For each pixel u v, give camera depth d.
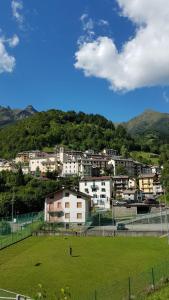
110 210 141.25
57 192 113.44
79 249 76.56
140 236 85.62
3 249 78.00
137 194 182.88
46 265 65.81
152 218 109.06
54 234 90.75
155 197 179.12
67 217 111.50
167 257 66.56
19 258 71.12
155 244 78.00
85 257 70.31
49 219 112.69
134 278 46.41
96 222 109.25
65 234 90.19
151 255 69.19
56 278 58.41
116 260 67.38
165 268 48.34
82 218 110.69
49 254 73.25
